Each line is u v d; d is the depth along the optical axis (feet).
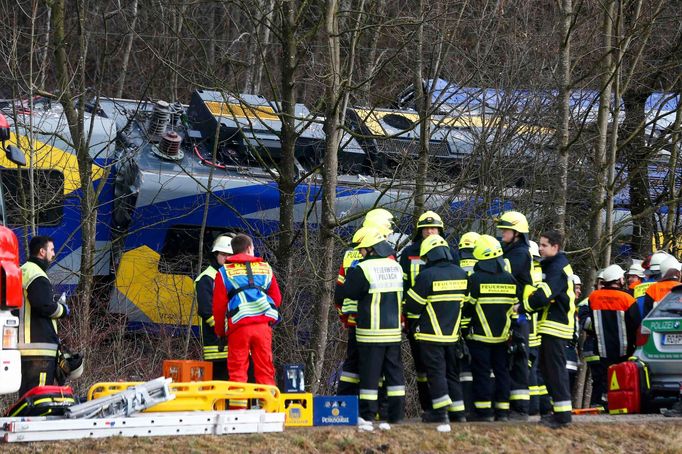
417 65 74.23
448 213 74.33
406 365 72.38
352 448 42.32
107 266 76.02
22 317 45.73
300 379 47.29
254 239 76.33
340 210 77.00
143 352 72.69
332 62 68.03
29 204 72.43
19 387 43.32
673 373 55.47
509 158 77.05
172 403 43.91
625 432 48.21
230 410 44.73
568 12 73.61
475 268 50.49
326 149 68.13
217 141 71.92
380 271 47.67
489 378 50.29
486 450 43.45
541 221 76.59
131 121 76.69
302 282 71.72
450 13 72.33
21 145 72.13
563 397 48.26
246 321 46.44
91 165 72.02
